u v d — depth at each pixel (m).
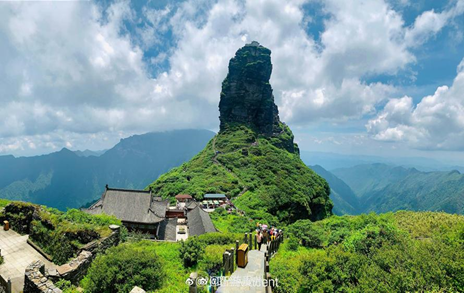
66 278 16.67
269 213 84.88
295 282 16.97
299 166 132.88
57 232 21.61
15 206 25.91
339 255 18.34
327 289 16.08
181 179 106.88
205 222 51.66
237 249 17.00
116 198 49.53
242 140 143.62
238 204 87.38
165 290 15.90
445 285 14.84
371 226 25.45
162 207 53.72
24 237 23.42
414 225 30.05
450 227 24.05
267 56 171.38
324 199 120.19
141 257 17.30
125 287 15.09
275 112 184.62
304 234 35.56
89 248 20.80
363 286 15.31
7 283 15.89
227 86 166.62
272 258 22.00
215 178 105.38
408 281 14.99
